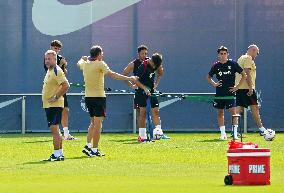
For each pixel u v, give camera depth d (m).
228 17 69.38
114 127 69.69
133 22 69.19
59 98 46.69
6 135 66.94
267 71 69.31
